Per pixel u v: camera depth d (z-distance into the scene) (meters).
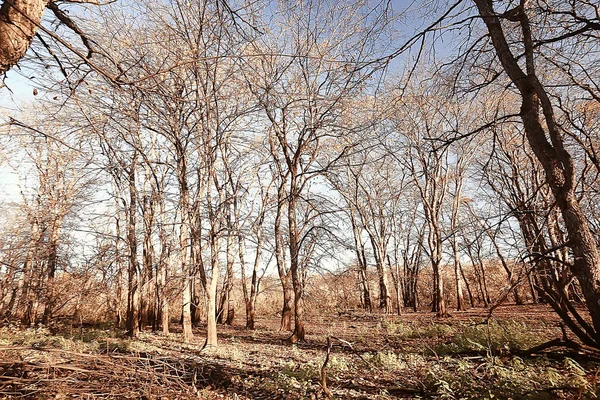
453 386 5.89
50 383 4.51
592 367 5.89
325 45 13.20
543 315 15.52
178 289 14.17
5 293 16.72
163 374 5.66
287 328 18.30
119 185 17.09
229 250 20.50
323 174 14.32
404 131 19.06
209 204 13.24
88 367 4.88
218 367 8.49
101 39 6.07
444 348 9.44
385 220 27.59
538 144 4.98
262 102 13.80
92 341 12.62
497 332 9.95
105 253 15.52
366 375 7.34
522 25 5.43
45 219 16.91
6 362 4.39
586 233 4.50
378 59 5.85
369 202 24.45
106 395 4.84
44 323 17.55
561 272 6.25
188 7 11.34
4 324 15.42
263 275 21.03
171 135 13.37
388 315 22.56
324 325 20.28
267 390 6.78
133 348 10.52
